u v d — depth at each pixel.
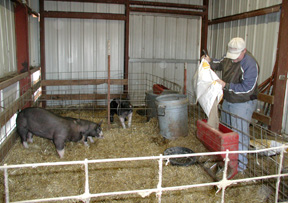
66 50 7.05
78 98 6.82
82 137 4.38
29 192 3.03
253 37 6.05
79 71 7.21
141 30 7.44
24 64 5.35
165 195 2.98
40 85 6.57
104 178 3.34
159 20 7.52
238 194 3.03
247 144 3.52
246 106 3.42
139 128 5.29
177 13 7.46
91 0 6.84
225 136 3.04
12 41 5.08
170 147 4.19
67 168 3.57
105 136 4.86
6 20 4.72
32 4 6.30
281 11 4.88
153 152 4.18
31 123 3.99
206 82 3.34
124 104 5.23
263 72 5.80
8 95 4.40
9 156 3.91
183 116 4.63
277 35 5.38
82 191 3.07
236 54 3.21
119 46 7.32
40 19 6.65
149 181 3.28
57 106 7.00
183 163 3.61
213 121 3.42
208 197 2.98
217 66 3.72
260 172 3.47
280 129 5.19
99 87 7.30
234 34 6.71
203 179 3.34
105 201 2.87
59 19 6.87
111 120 5.79
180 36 7.76
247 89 3.27
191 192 3.05
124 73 7.40
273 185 3.20
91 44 7.15
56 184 3.20
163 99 4.82
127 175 3.41
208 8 7.69
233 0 6.65
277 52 4.98
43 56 6.82
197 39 7.93
